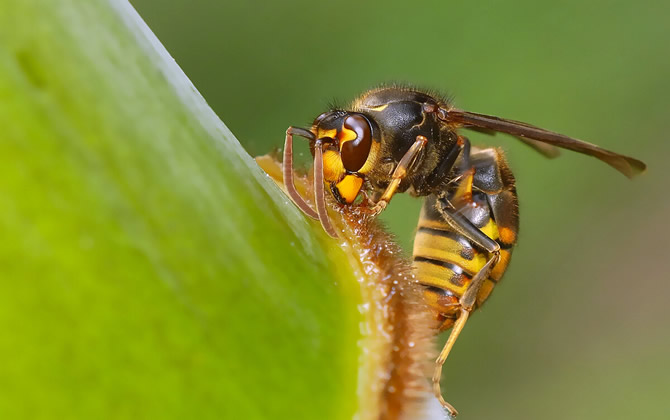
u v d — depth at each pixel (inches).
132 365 2.4
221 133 3.1
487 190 4.2
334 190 3.8
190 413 2.4
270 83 6.8
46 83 2.5
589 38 6.7
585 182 6.9
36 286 2.3
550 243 6.9
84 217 2.4
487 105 6.7
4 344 2.2
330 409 2.8
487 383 6.6
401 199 5.9
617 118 6.7
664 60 6.7
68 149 2.4
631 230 6.9
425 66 6.7
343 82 6.7
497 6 6.8
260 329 2.7
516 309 6.8
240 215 2.9
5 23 2.4
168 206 2.6
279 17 6.8
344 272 3.2
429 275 4.1
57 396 2.2
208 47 6.8
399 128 4.0
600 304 6.8
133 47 2.8
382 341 3.1
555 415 6.4
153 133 2.7
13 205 2.3
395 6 6.8
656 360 6.5
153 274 2.5
